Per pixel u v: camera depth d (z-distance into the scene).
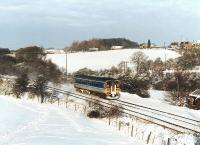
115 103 61.75
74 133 43.53
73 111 61.38
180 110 56.31
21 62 149.75
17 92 82.19
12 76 119.50
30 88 81.88
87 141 39.41
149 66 133.12
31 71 124.50
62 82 105.38
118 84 68.94
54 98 75.00
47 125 48.66
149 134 40.50
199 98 66.69
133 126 46.97
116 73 116.88
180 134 40.75
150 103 63.25
